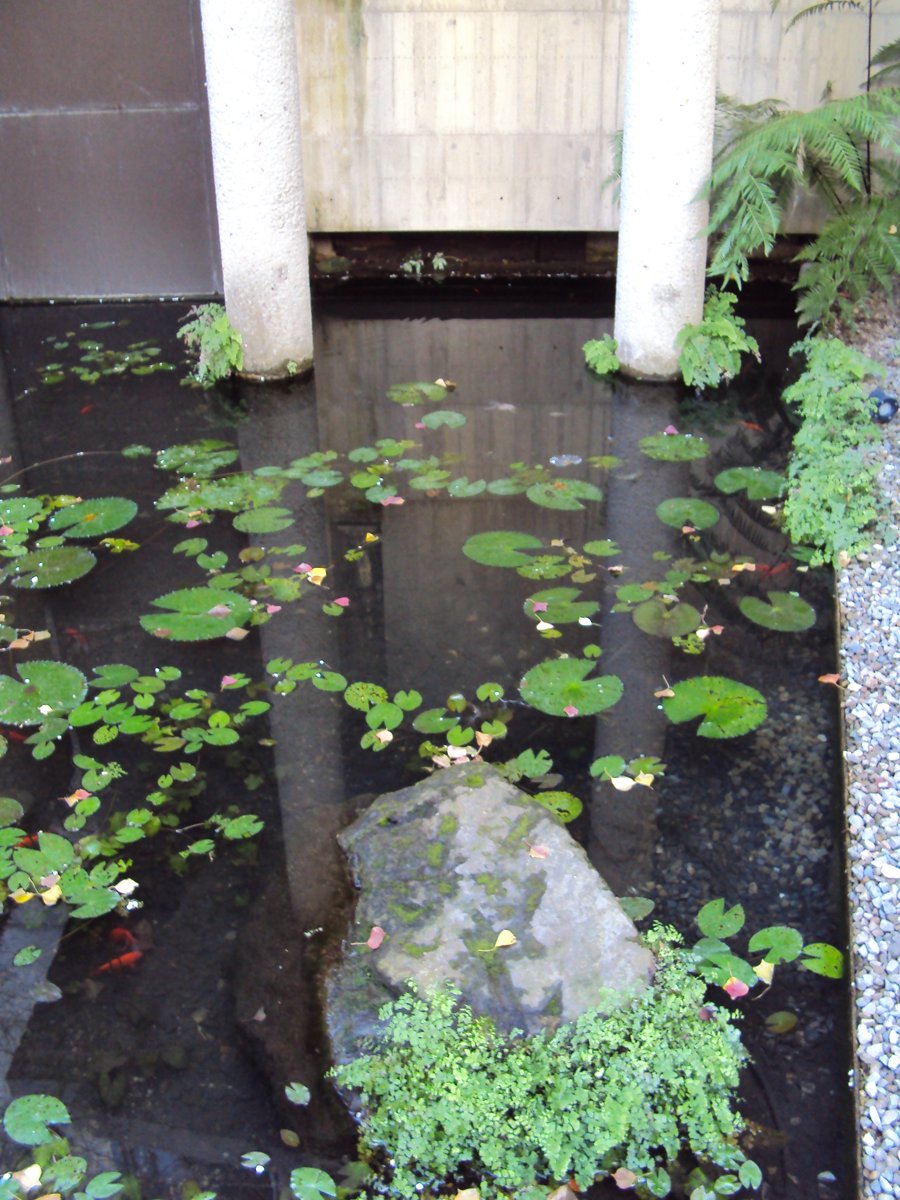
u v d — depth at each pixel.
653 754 3.37
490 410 5.53
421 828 2.95
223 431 5.39
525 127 6.86
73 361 6.19
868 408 4.71
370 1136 2.38
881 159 6.19
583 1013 2.48
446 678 3.69
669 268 5.44
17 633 3.96
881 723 3.38
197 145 6.63
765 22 6.50
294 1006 2.66
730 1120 2.35
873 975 2.61
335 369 6.04
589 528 4.50
